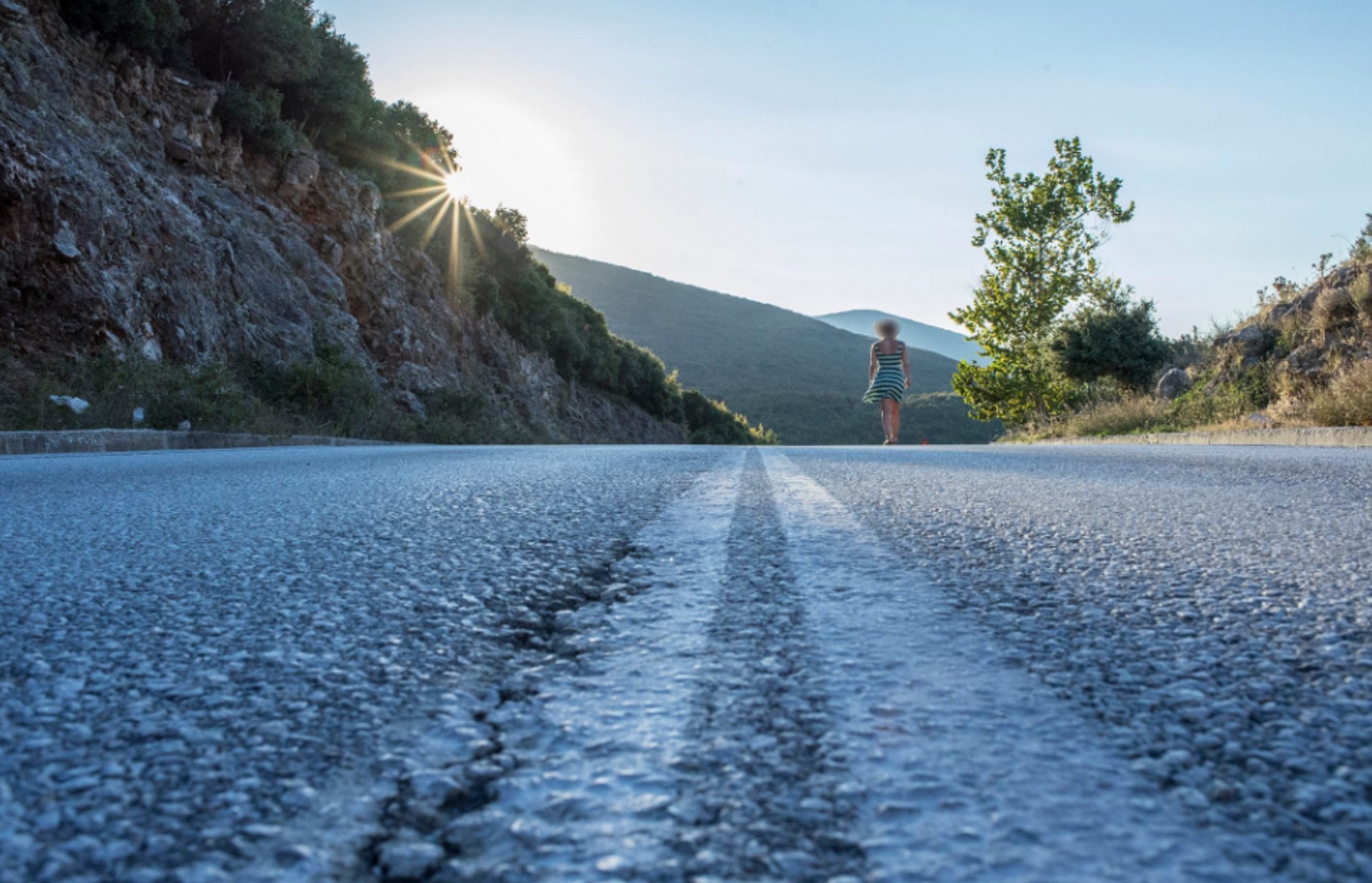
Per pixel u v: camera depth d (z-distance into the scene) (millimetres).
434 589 2113
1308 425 10742
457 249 33156
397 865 854
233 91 21906
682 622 1791
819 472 6285
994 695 1327
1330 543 2732
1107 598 1983
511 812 959
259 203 22078
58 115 15336
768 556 2570
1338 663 1472
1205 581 2158
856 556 2570
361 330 24812
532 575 2283
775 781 1031
